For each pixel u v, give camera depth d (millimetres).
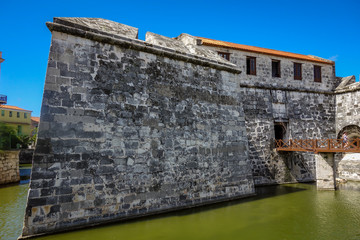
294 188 17047
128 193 9258
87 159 8586
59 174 8039
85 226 8258
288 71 20516
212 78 12938
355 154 21422
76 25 9039
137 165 9625
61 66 8562
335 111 22078
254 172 18016
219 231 8492
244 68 18828
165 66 11156
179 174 10797
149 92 10430
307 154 20531
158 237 7824
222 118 12984
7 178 19531
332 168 16344
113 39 9656
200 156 11680
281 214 10562
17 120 51438
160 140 10430
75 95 8672
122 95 9680
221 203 12016
